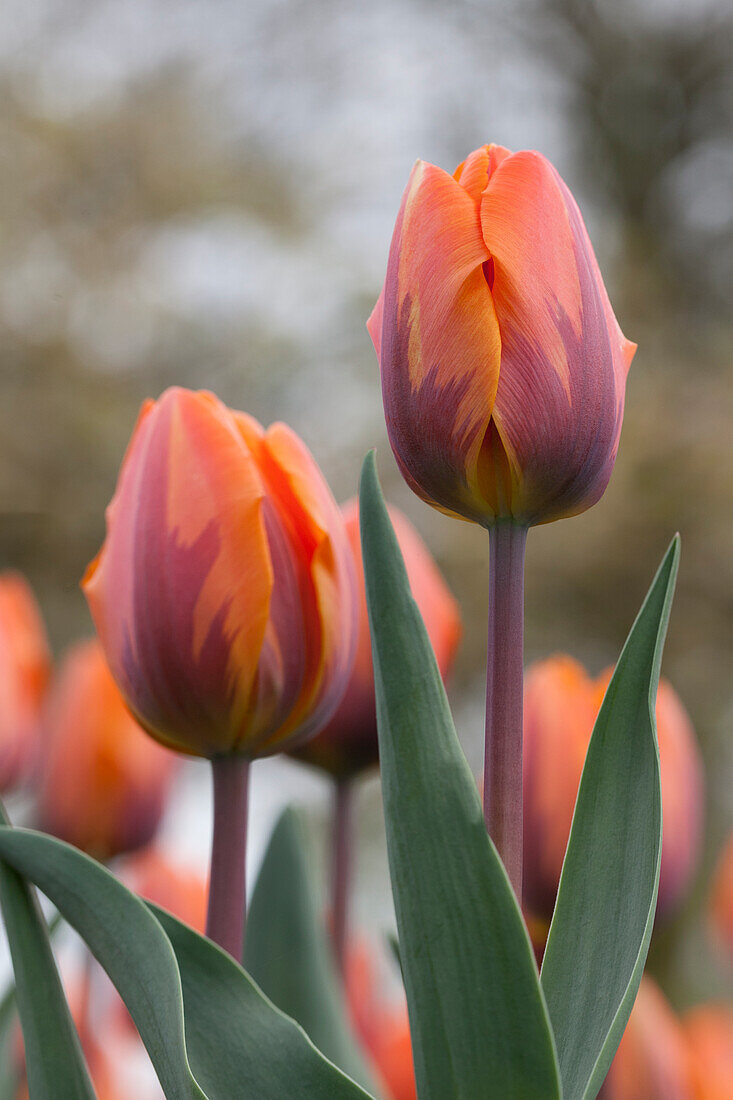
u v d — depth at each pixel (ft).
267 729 1.72
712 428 16.20
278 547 1.72
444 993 1.53
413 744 1.54
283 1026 1.58
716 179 18.99
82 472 13.87
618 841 1.60
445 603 1.98
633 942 1.58
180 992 1.54
